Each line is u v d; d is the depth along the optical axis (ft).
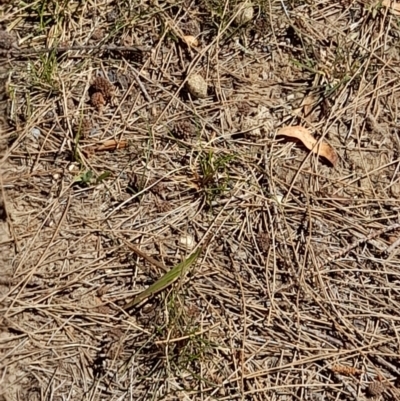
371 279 2.06
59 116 2.12
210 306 2.01
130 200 2.08
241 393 1.94
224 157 2.10
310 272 2.04
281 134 2.15
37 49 2.17
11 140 2.09
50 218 2.04
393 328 2.01
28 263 2.00
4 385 1.92
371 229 2.10
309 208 2.09
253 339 1.99
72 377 1.94
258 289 2.02
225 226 2.07
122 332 1.97
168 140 2.13
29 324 1.96
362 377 1.98
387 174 2.15
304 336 2.00
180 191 2.10
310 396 1.96
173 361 1.95
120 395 1.94
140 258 2.03
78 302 1.99
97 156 2.11
